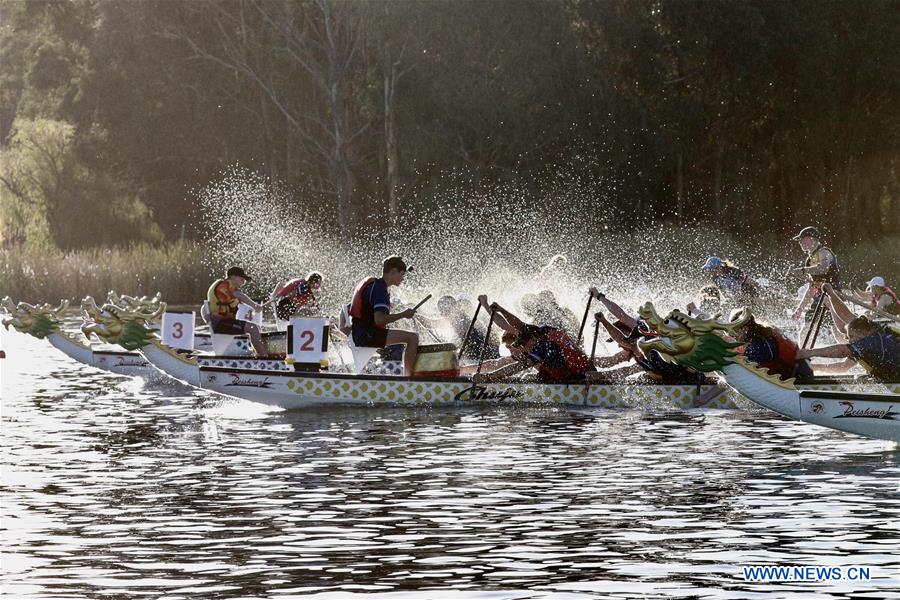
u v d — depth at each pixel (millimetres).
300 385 54781
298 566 27766
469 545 29609
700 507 33656
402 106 182250
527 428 48438
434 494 35531
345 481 37562
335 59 186625
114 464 40938
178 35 195000
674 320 43219
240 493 35812
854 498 34812
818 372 57344
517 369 55156
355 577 26891
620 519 32250
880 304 56031
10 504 34406
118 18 197250
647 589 26016
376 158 195375
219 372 55438
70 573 27266
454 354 55969
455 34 177375
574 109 179500
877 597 25484
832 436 46094
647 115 187000
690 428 48219
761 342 47906
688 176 199500
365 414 52938
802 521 31969
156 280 153375
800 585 26266
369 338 54938
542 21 178625
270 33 189875
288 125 196125
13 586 26250
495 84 179125
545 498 34875
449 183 180750
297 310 67188
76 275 148250
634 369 54906
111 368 73438
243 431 48500
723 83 190625
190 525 31750
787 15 185375
